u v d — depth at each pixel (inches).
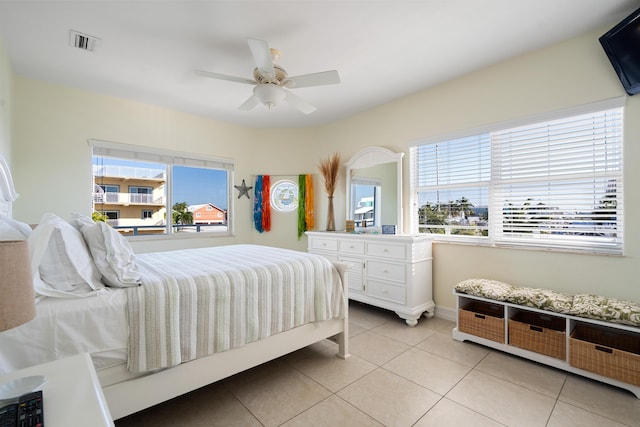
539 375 79.8
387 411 65.6
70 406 27.9
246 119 169.0
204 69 109.6
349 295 137.7
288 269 78.7
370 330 112.3
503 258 108.2
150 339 55.2
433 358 89.8
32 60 102.8
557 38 92.5
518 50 99.3
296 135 185.3
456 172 122.7
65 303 49.6
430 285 126.0
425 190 133.2
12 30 85.5
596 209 91.1
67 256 53.4
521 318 100.6
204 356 62.9
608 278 87.4
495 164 111.7
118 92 130.5
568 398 69.7
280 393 72.7
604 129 89.3
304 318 80.8
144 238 147.3
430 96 128.0
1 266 26.2
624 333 82.7
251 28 85.4
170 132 151.7
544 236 101.3
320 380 78.2
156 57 101.2
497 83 108.0
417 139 132.6
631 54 76.1
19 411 25.7
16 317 27.1
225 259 88.3
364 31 87.5
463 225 121.5
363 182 155.9
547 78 97.1
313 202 182.7
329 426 61.2
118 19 81.0
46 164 119.7
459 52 100.1
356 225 158.4
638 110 82.2
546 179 100.3
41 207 118.8
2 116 91.7
